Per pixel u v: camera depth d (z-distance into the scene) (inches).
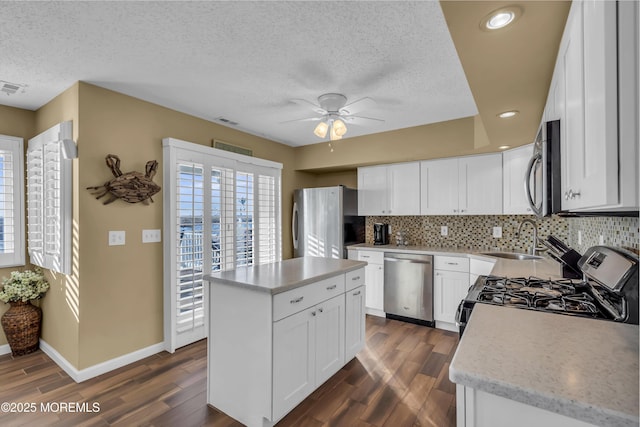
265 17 67.3
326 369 92.3
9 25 69.1
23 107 118.5
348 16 67.1
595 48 31.5
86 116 99.1
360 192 177.3
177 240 119.3
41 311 118.2
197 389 92.6
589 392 27.0
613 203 27.4
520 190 129.3
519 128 104.5
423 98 112.6
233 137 148.9
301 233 177.5
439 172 152.9
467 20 47.4
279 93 108.6
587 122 34.9
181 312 120.6
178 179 120.2
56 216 102.1
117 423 77.2
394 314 154.9
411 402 85.7
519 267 92.5
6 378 97.8
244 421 77.5
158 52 81.6
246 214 151.4
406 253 150.2
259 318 75.2
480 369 31.4
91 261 99.7
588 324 43.9
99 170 101.9
